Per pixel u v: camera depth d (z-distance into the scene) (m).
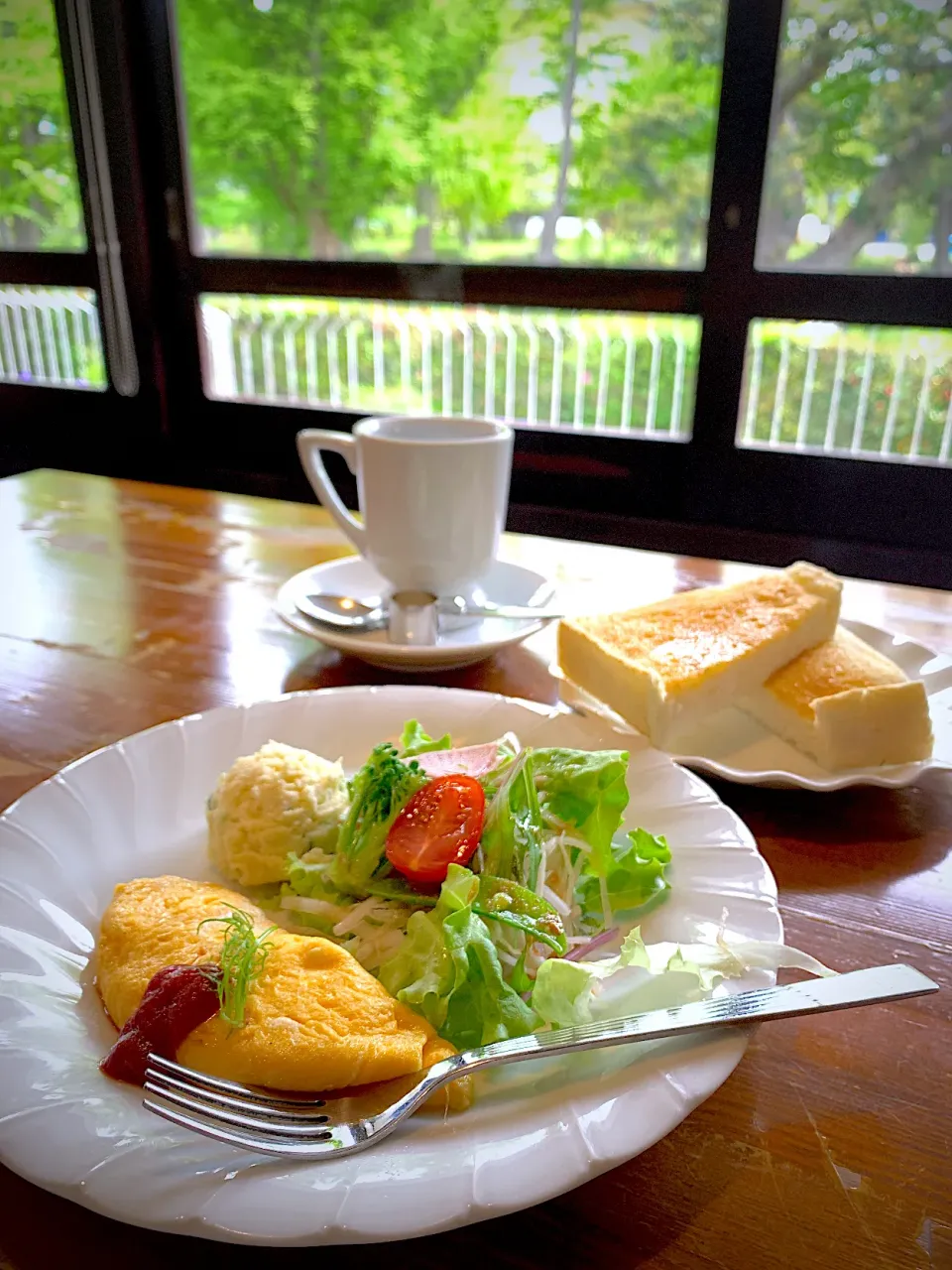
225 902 0.54
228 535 1.35
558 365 2.33
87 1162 0.35
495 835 0.59
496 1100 0.41
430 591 1.02
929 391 2.01
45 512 1.46
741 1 1.82
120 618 1.04
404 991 0.48
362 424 1.01
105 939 0.50
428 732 0.75
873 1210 0.38
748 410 2.16
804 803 0.70
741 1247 0.37
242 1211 0.33
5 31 2.42
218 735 0.72
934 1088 0.44
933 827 0.66
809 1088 0.44
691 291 2.07
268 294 2.50
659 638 0.83
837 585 0.88
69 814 0.61
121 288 2.60
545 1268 0.36
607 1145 0.36
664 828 0.62
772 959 0.48
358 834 0.60
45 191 2.64
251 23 2.27
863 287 1.92
